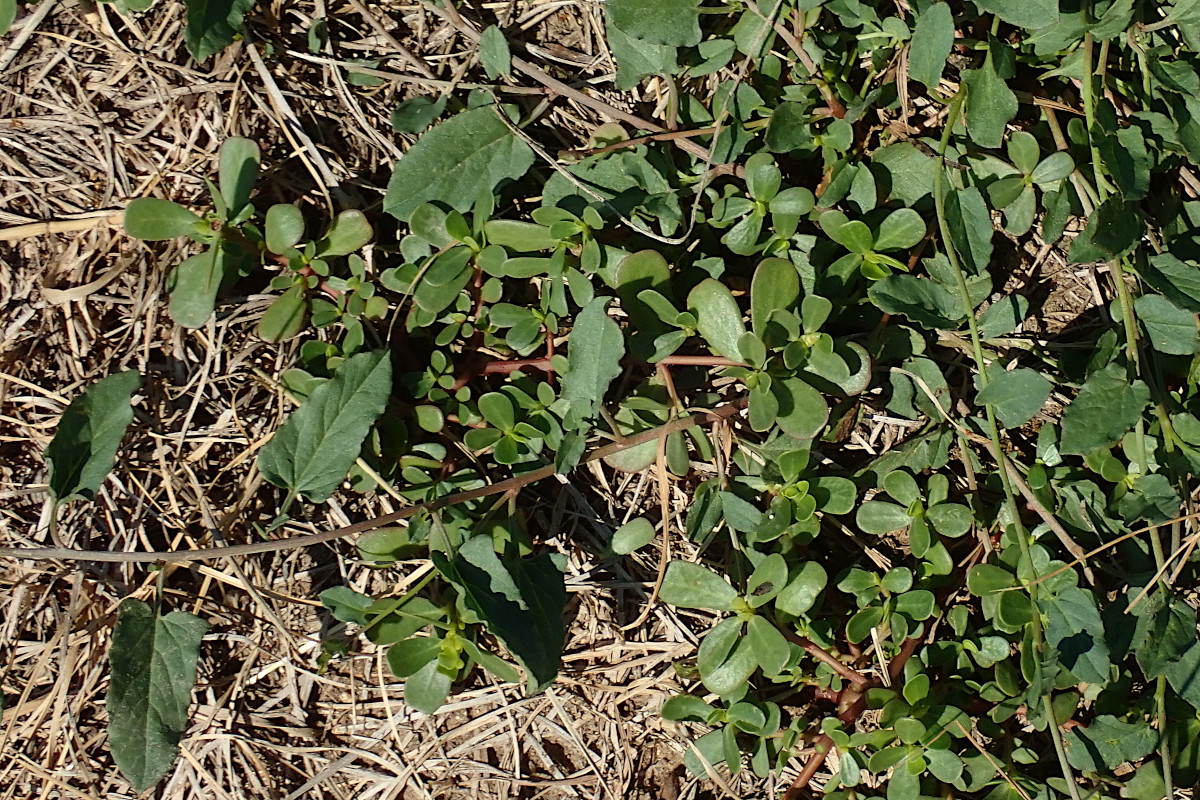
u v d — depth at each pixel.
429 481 1.00
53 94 1.02
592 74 1.03
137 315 1.01
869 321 1.01
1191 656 0.99
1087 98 1.00
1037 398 0.98
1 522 1.01
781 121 1.01
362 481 1.00
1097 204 1.00
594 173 1.01
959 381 1.02
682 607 1.02
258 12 1.02
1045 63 1.02
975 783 1.00
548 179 1.02
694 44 1.01
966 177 1.01
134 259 1.02
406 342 1.01
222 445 1.02
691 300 0.99
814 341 0.99
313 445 0.98
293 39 1.02
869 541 1.02
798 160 1.02
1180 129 1.01
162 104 1.02
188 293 1.00
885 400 1.02
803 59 1.01
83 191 1.02
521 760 1.02
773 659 0.98
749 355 0.99
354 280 1.01
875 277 1.00
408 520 1.00
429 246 1.01
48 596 1.01
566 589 1.02
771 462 1.01
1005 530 1.01
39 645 1.01
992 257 1.03
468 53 1.03
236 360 1.01
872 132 1.02
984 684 1.00
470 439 1.00
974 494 1.01
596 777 1.02
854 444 1.03
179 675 0.98
